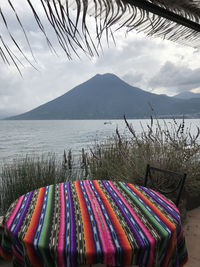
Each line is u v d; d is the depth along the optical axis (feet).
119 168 7.42
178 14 3.77
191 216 6.25
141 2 3.06
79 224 2.41
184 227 5.57
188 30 4.48
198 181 6.53
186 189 6.46
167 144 6.68
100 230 2.29
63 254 1.95
